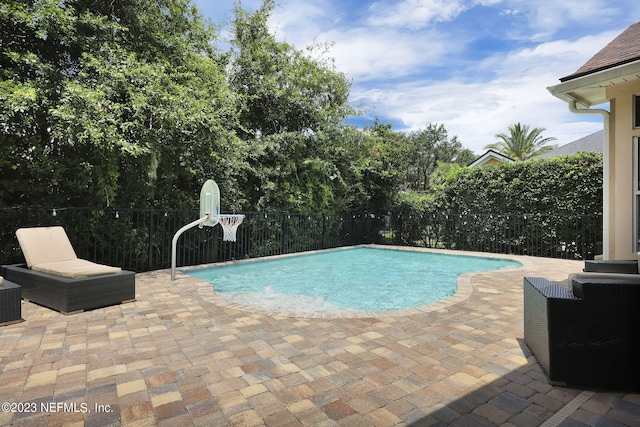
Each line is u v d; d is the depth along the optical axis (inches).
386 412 87.4
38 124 239.0
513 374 107.7
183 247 335.0
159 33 309.6
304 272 334.0
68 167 254.7
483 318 165.0
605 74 194.2
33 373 106.1
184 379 103.5
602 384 96.3
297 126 458.9
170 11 327.3
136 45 308.7
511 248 434.9
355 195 532.1
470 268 364.5
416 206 540.4
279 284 277.6
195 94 315.9
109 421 82.5
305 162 422.3
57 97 239.1
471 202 476.4
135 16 294.5
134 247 299.0
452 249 491.8
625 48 224.7
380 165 541.0
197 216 344.8
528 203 421.1
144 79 275.6
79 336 137.6
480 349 127.5
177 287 227.8
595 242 368.5
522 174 425.4
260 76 420.2
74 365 112.0
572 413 87.0
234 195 367.6
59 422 81.7
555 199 398.6
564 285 116.6
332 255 454.6
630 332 94.7
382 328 150.5
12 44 237.8
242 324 154.6
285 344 131.6
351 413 86.9
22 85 215.0
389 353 123.6
